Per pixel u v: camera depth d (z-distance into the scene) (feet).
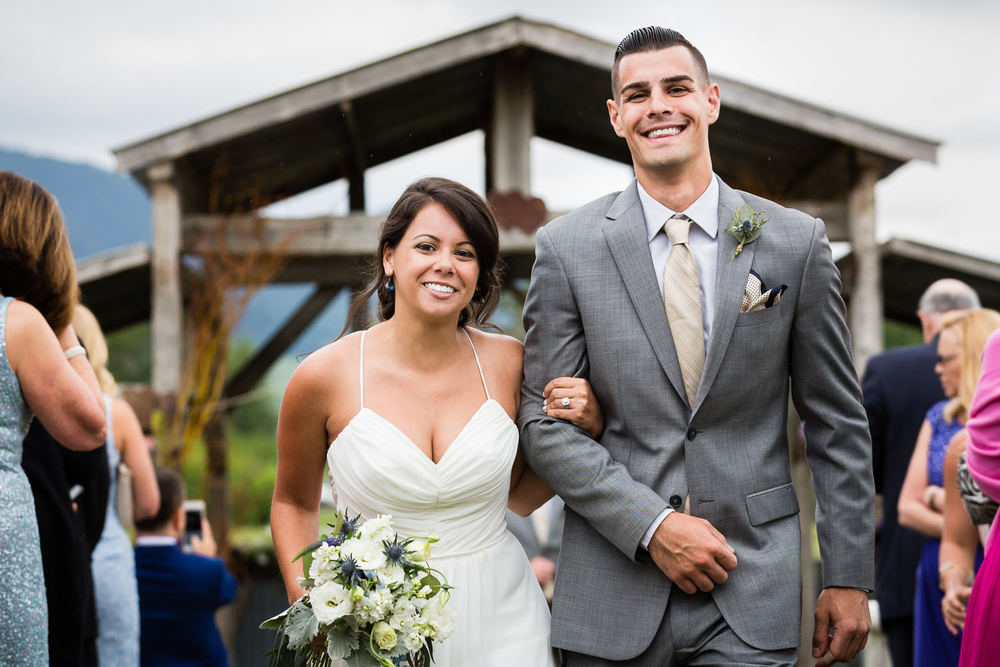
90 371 10.73
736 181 31.42
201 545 18.28
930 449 14.14
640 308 9.41
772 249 9.40
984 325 13.65
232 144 27.55
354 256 28.12
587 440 9.45
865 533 9.40
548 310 9.74
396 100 28.25
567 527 9.82
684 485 9.28
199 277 26.89
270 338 30.86
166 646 16.24
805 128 26.99
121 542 14.37
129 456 14.65
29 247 10.00
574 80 28.71
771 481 9.39
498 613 9.59
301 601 8.87
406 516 9.53
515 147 27.37
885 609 15.62
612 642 9.34
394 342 9.97
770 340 9.33
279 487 10.19
